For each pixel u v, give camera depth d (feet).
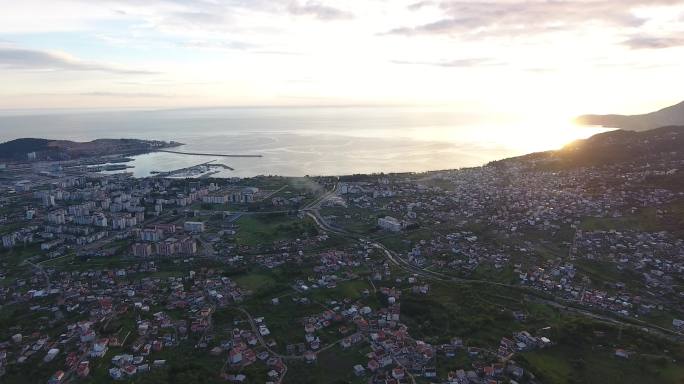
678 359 568.00
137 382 531.91
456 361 570.46
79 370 552.82
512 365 554.05
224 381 536.01
